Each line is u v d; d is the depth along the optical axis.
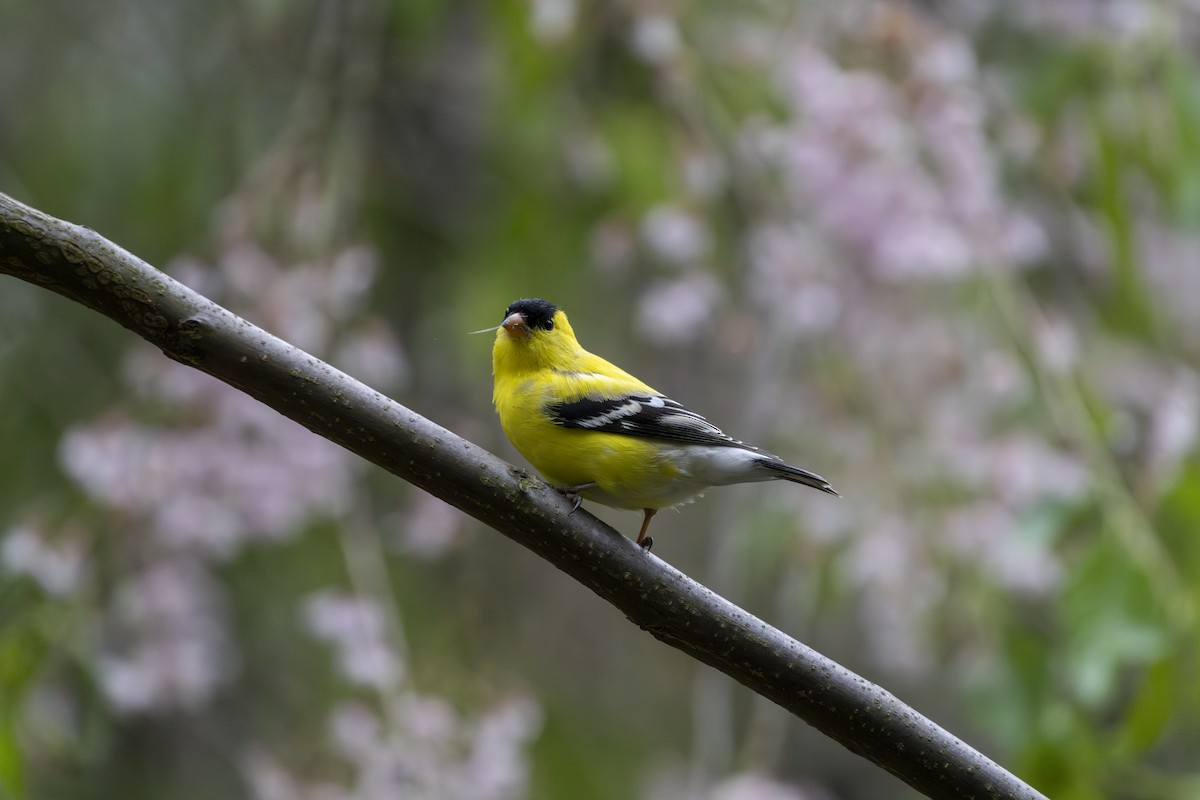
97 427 9.91
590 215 12.91
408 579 11.82
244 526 10.42
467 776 9.66
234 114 12.38
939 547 10.53
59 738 9.59
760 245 11.58
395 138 13.35
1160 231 12.63
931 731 5.70
